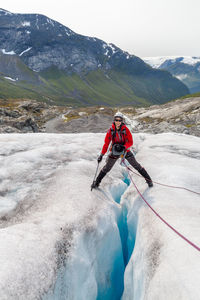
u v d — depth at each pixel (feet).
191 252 10.71
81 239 14.11
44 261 11.26
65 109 476.13
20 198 19.71
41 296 9.93
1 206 18.61
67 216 15.49
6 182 22.18
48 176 23.97
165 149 36.81
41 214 16.37
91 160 30.55
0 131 157.69
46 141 37.11
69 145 35.63
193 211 15.47
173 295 9.15
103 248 16.29
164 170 24.72
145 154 34.12
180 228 13.10
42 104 450.30
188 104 354.33
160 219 15.11
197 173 23.63
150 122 293.23
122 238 22.00
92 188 20.33
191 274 9.36
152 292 10.43
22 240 11.98
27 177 23.49
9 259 10.34
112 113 418.51
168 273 10.27
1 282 9.07
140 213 18.17
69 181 21.62
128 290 15.29
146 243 13.96
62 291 11.43
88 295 13.28
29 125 197.57
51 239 12.82
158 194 19.19
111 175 27.43
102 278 15.66
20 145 32.96
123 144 19.29
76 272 12.67
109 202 19.97
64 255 12.44
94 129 228.22
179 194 18.60
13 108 370.73
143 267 12.95
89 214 16.35
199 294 8.29
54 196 19.24
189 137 48.96
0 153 28.76
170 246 11.94
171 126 197.77
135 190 23.47
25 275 10.02
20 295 9.21
